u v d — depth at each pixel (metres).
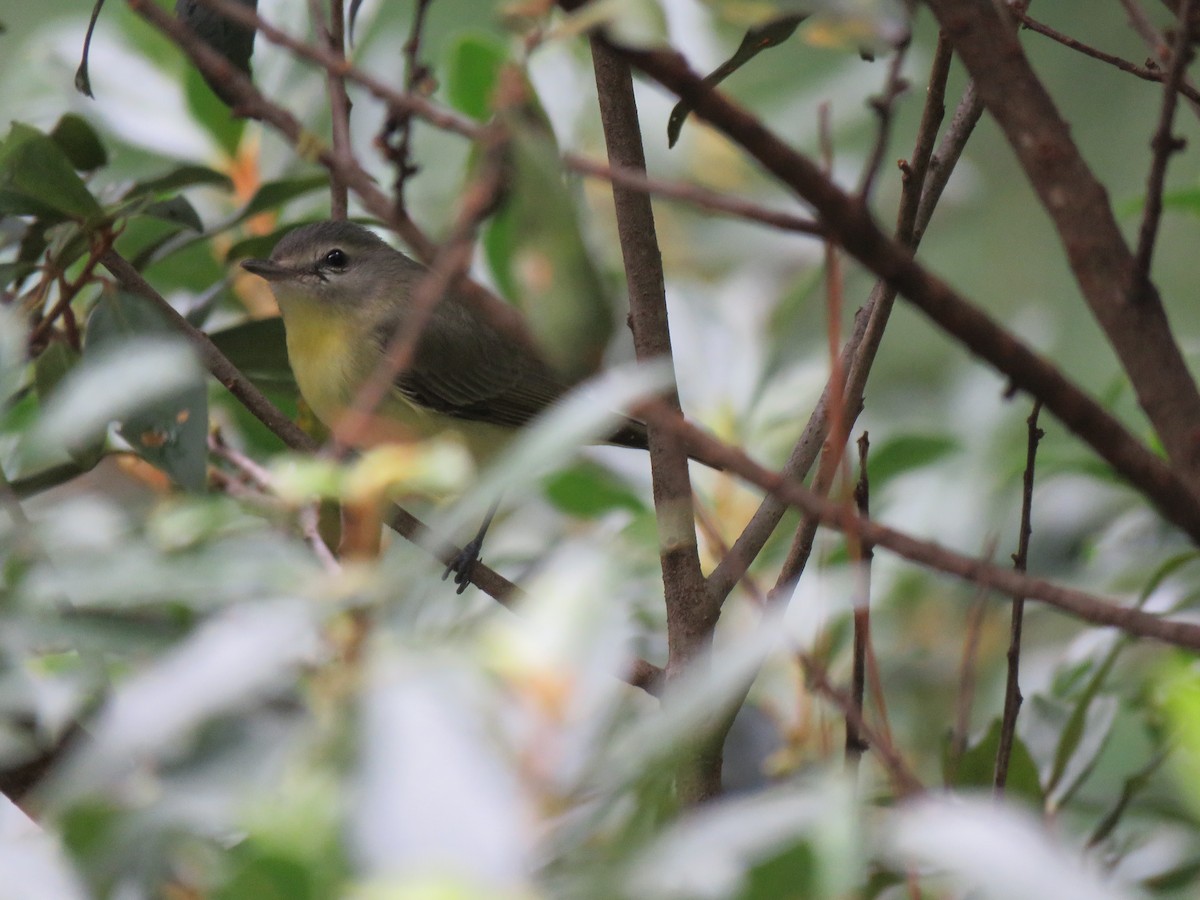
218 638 3.11
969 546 8.14
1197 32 4.23
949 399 10.02
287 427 7.10
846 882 2.80
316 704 3.42
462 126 3.85
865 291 11.31
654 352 6.13
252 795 2.92
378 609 3.37
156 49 9.49
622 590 5.89
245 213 7.53
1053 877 2.66
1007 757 5.45
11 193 6.68
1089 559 7.80
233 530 4.42
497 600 6.73
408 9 10.92
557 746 3.01
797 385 9.61
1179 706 5.12
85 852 3.08
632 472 9.16
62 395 3.79
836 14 3.79
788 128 11.05
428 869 2.58
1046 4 12.69
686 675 5.58
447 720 2.79
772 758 7.16
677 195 3.77
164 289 8.95
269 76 9.45
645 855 2.94
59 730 4.42
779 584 5.99
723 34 10.72
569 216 3.76
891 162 11.34
